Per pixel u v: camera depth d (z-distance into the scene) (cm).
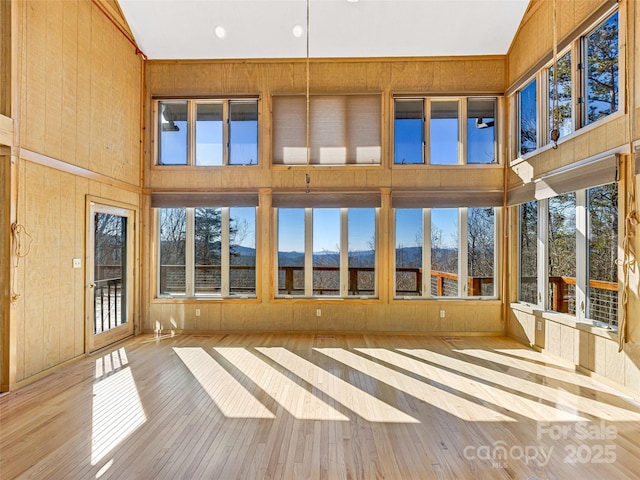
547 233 448
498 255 542
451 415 281
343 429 259
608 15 344
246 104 557
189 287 559
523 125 506
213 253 559
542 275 455
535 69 457
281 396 315
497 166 538
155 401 304
